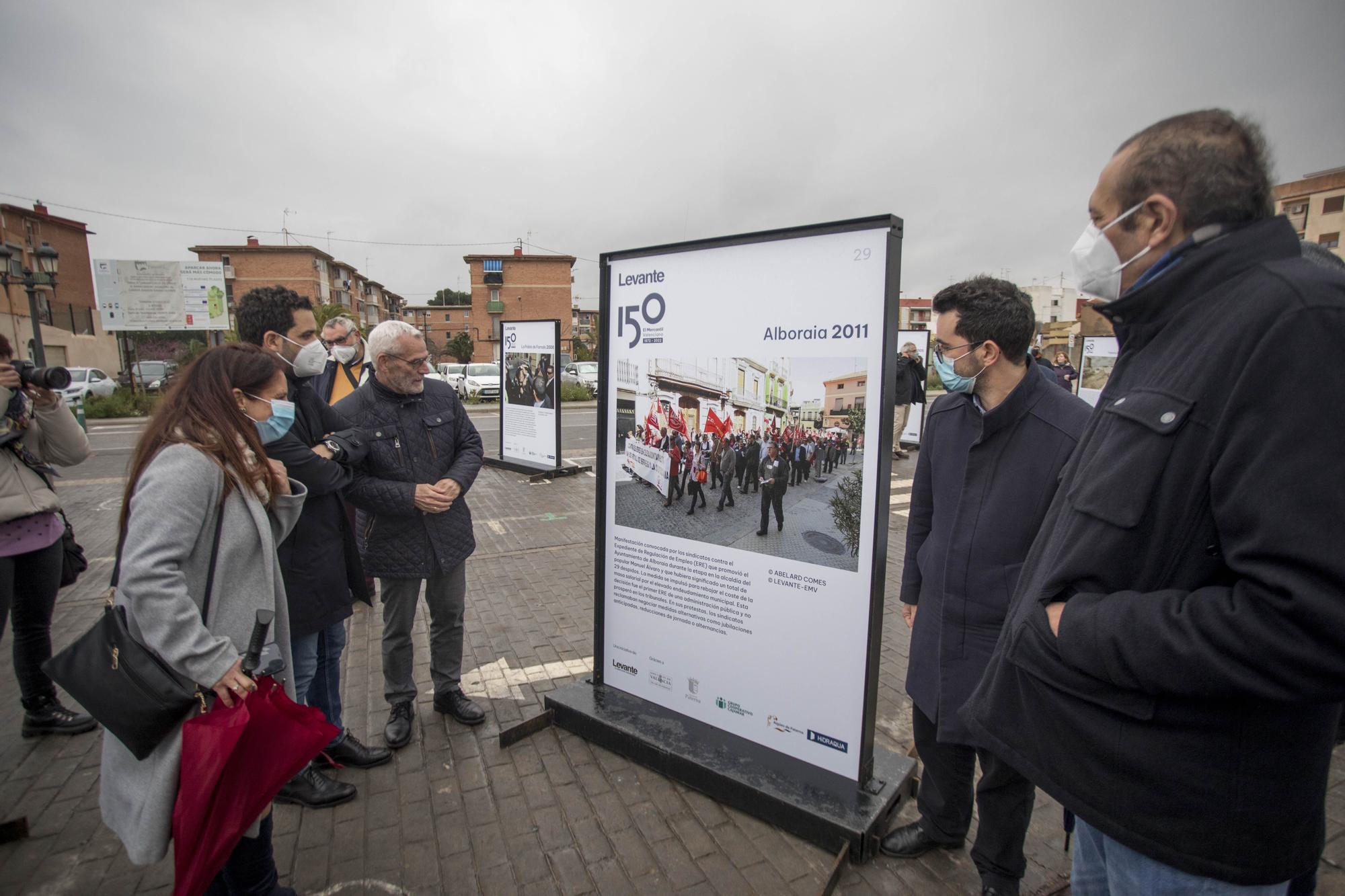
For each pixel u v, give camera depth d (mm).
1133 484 1113
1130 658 1063
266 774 1652
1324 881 2273
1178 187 1121
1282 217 1124
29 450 2908
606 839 2484
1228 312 1054
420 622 4586
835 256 2225
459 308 77062
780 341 2373
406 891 2258
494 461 10633
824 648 2416
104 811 1739
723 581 2641
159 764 1651
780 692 2545
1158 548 1107
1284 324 963
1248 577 978
